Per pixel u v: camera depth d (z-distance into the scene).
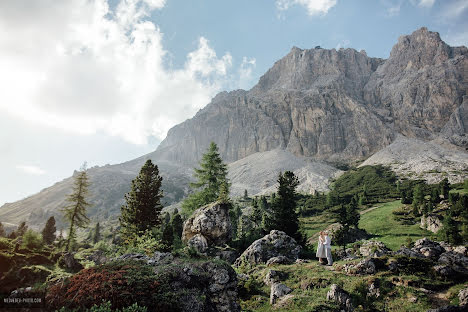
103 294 10.91
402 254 22.67
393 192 115.31
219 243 34.31
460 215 58.88
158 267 14.03
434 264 20.06
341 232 50.06
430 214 63.91
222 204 36.50
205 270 15.30
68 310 10.20
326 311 15.09
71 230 37.97
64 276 13.04
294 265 24.94
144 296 11.42
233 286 15.38
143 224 35.28
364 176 155.88
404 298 16.28
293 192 46.44
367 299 15.96
